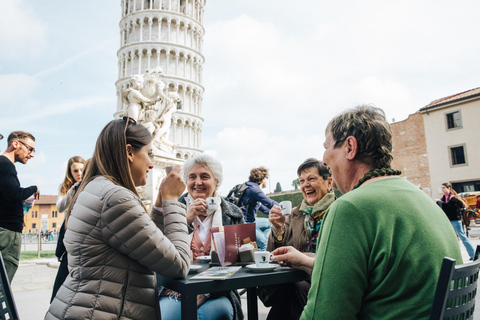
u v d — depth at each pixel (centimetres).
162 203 228
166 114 1234
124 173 207
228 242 262
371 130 164
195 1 5928
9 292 189
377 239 133
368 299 138
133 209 185
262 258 223
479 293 575
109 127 215
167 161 1170
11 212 402
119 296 182
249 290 276
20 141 439
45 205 8775
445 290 113
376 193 143
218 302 266
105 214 182
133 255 184
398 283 132
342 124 170
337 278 133
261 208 579
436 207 152
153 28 5453
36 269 1102
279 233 331
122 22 5703
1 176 395
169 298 271
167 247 191
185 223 220
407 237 132
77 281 183
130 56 5450
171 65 5409
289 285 295
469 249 918
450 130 3222
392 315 131
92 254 183
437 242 135
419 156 3394
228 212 350
